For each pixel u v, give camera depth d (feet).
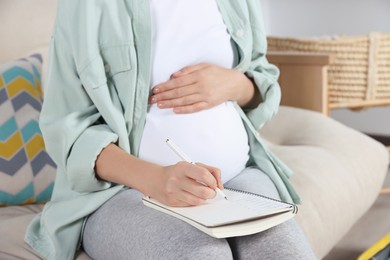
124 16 4.68
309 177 6.66
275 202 4.09
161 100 4.78
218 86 4.90
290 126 8.24
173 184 4.09
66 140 4.56
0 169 5.84
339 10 13.42
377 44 9.75
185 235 3.91
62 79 4.74
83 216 4.62
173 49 4.86
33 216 5.49
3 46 6.76
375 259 6.28
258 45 5.52
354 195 7.09
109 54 4.67
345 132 8.11
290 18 13.84
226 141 4.92
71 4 4.68
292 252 4.01
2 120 5.98
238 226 3.77
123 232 4.24
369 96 9.93
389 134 13.50
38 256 4.78
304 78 8.93
